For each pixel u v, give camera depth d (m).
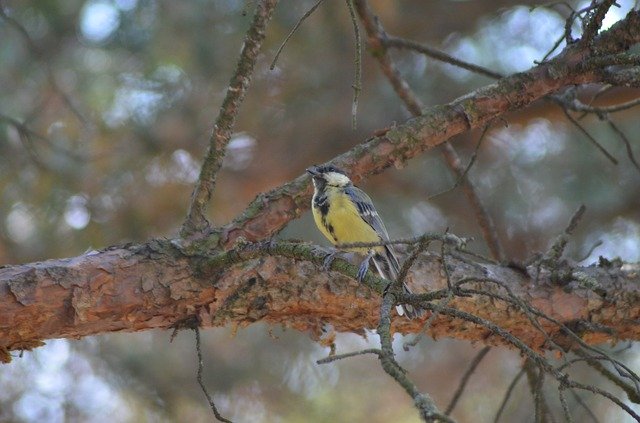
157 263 6.66
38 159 12.20
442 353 14.74
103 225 14.14
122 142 14.02
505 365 14.65
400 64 14.80
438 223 15.24
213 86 14.02
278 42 13.62
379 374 14.72
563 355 5.82
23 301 6.23
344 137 14.77
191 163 14.52
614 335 7.56
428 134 7.61
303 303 7.04
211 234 6.95
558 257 7.89
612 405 13.66
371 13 9.38
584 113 8.84
